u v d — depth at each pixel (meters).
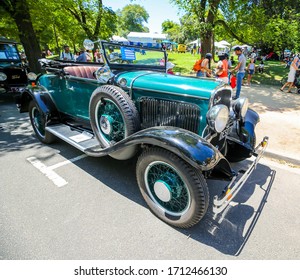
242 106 3.02
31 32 9.56
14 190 2.94
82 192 2.92
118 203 2.72
